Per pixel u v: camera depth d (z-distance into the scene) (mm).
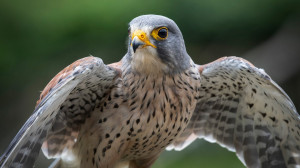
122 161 10586
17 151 8227
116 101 9672
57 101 8609
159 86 9617
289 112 9859
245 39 18703
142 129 9633
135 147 9898
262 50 19016
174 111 9758
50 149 10117
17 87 18453
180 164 16766
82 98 9766
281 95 9688
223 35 18234
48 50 18000
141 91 9562
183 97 9820
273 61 19047
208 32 17891
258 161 10828
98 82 9555
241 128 10945
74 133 10164
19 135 7906
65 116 9930
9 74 18156
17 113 18797
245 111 10797
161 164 16797
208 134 11328
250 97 10523
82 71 8695
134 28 9711
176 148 11414
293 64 19109
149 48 9523
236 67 9969
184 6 17359
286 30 18766
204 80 10664
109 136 9703
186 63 10000
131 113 9586
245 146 10938
